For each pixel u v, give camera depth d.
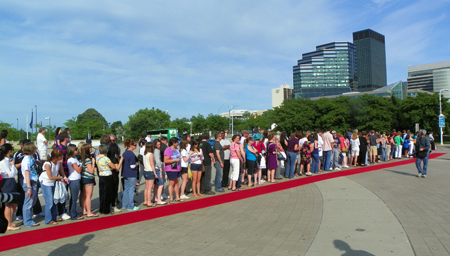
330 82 188.38
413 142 20.41
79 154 7.58
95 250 5.12
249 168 10.91
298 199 8.64
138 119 72.25
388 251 4.62
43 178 6.82
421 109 51.28
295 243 5.18
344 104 50.97
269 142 11.76
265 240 5.41
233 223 6.54
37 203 7.62
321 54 190.50
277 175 12.66
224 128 68.19
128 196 7.99
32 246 5.35
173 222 6.75
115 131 79.31
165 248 5.15
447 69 171.62
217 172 10.34
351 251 4.69
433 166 15.34
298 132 13.61
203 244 5.30
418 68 192.12
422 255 4.40
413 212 6.73
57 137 9.34
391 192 8.97
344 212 7.02
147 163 8.29
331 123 49.56
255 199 8.88
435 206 7.18
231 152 10.35
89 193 7.39
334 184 10.64
